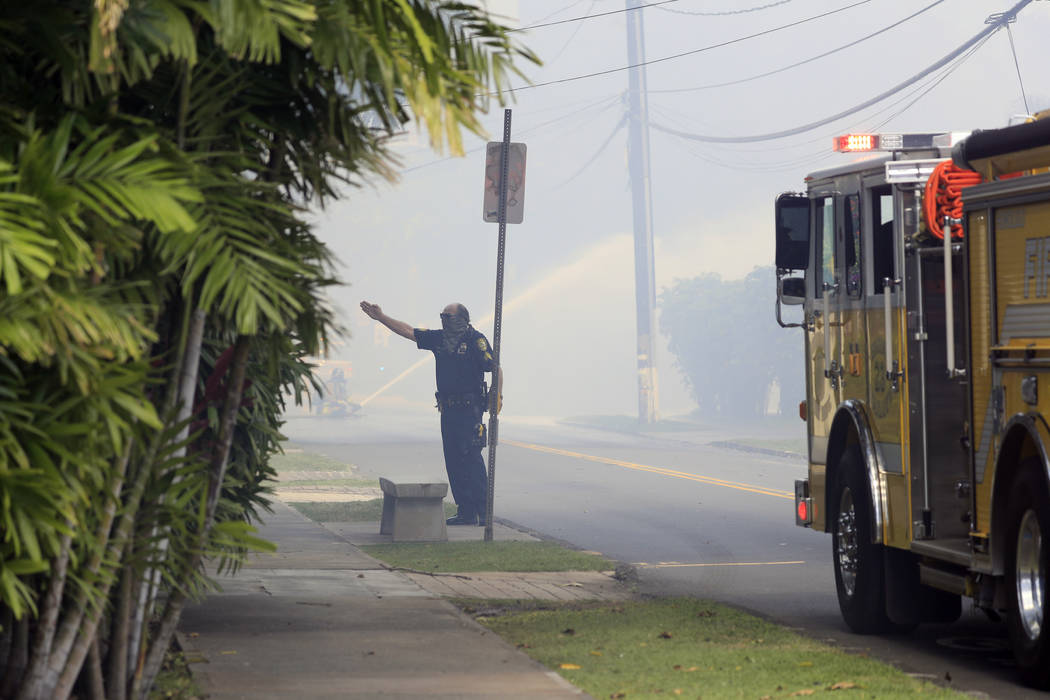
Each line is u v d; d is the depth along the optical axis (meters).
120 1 7.91
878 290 17.50
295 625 16.05
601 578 22.23
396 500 26.77
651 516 33.50
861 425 17.36
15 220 7.82
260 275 9.48
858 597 17.50
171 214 8.41
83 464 8.50
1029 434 13.58
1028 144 14.20
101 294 8.94
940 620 17.11
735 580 22.53
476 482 30.70
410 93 9.33
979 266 15.02
